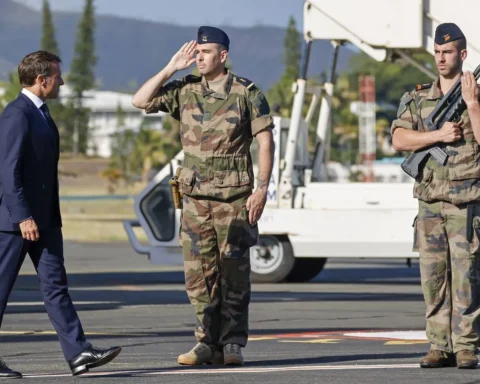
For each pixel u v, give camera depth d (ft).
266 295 93.97
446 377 42.19
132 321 71.51
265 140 46.09
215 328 47.24
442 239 45.01
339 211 106.01
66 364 48.47
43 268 42.73
